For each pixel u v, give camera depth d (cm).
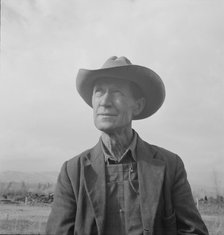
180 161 170
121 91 156
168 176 154
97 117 154
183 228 152
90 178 154
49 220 154
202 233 146
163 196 151
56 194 160
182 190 157
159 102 177
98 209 146
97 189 150
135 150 162
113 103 153
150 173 153
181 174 163
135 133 168
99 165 157
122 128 156
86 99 187
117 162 160
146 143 175
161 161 158
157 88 168
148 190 148
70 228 151
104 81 158
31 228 317
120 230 146
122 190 152
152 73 159
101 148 164
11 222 315
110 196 151
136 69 154
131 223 144
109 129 151
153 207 143
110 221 147
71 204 155
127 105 157
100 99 154
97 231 146
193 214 151
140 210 146
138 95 171
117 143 158
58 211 154
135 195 150
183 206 153
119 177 155
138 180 152
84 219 147
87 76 162
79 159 165
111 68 151
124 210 148
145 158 159
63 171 165
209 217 311
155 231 142
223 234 299
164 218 147
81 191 151
